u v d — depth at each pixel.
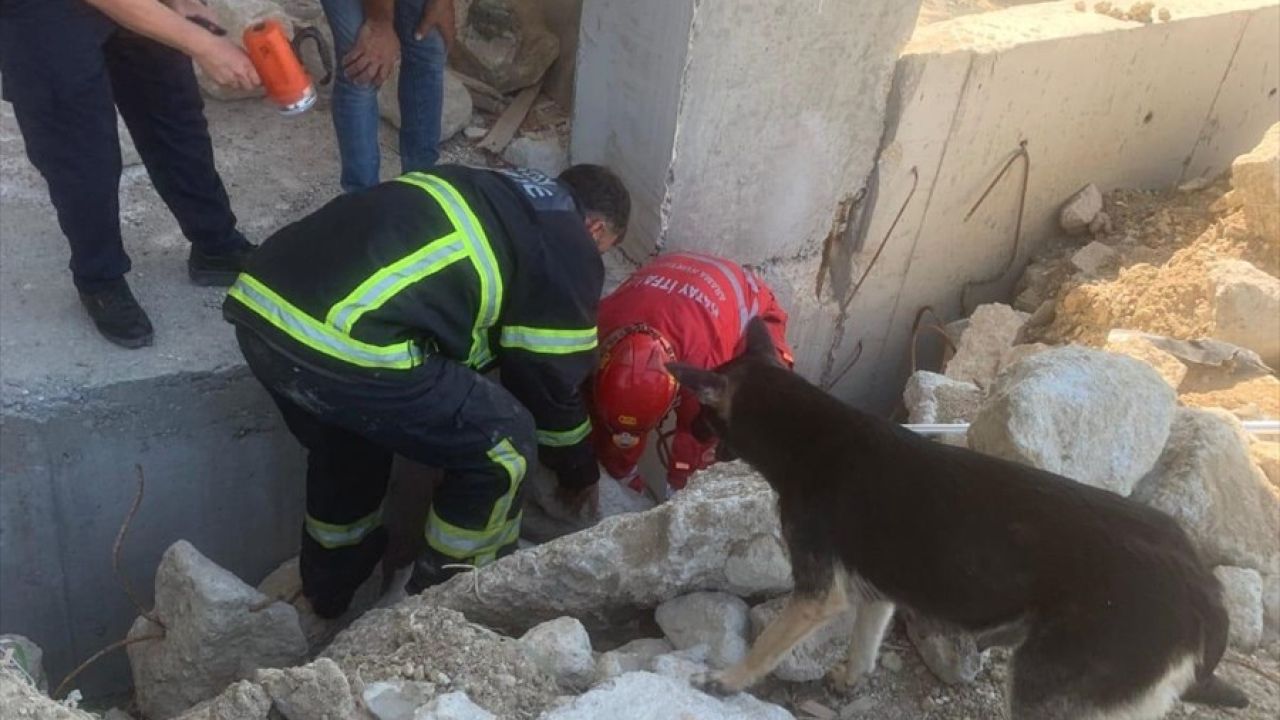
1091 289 4.98
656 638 3.33
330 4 4.14
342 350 3.27
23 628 4.27
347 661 3.01
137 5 3.30
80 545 4.18
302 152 5.11
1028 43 4.98
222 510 4.38
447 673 2.88
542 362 3.59
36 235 4.41
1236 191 5.27
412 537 4.81
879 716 3.03
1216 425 3.44
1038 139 5.34
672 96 4.38
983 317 5.15
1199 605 2.49
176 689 3.61
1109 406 3.23
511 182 3.51
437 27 4.38
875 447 2.76
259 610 3.56
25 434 3.85
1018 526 2.57
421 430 3.48
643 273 4.29
